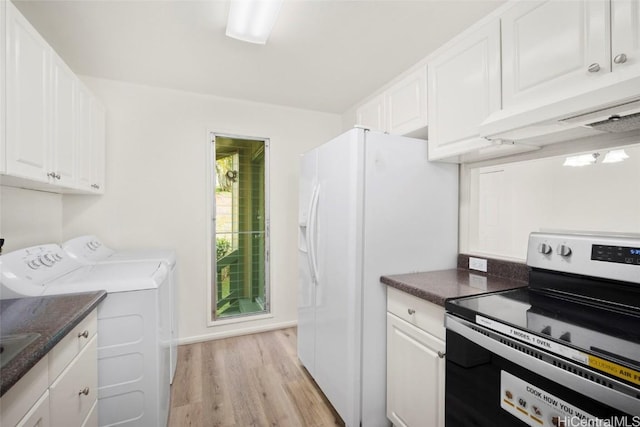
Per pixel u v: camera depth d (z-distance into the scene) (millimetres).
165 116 2631
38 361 775
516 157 1559
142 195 2555
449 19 1689
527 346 830
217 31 1796
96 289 1364
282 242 3068
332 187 1724
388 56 2098
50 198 2129
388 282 1511
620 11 914
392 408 1528
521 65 1196
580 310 1021
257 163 3023
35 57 1313
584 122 1033
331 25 1741
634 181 1151
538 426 809
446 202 1793
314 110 3193
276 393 1940
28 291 1260
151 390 1447
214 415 1727
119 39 1878
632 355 678
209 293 2771
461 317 1075
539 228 1474
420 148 1703
